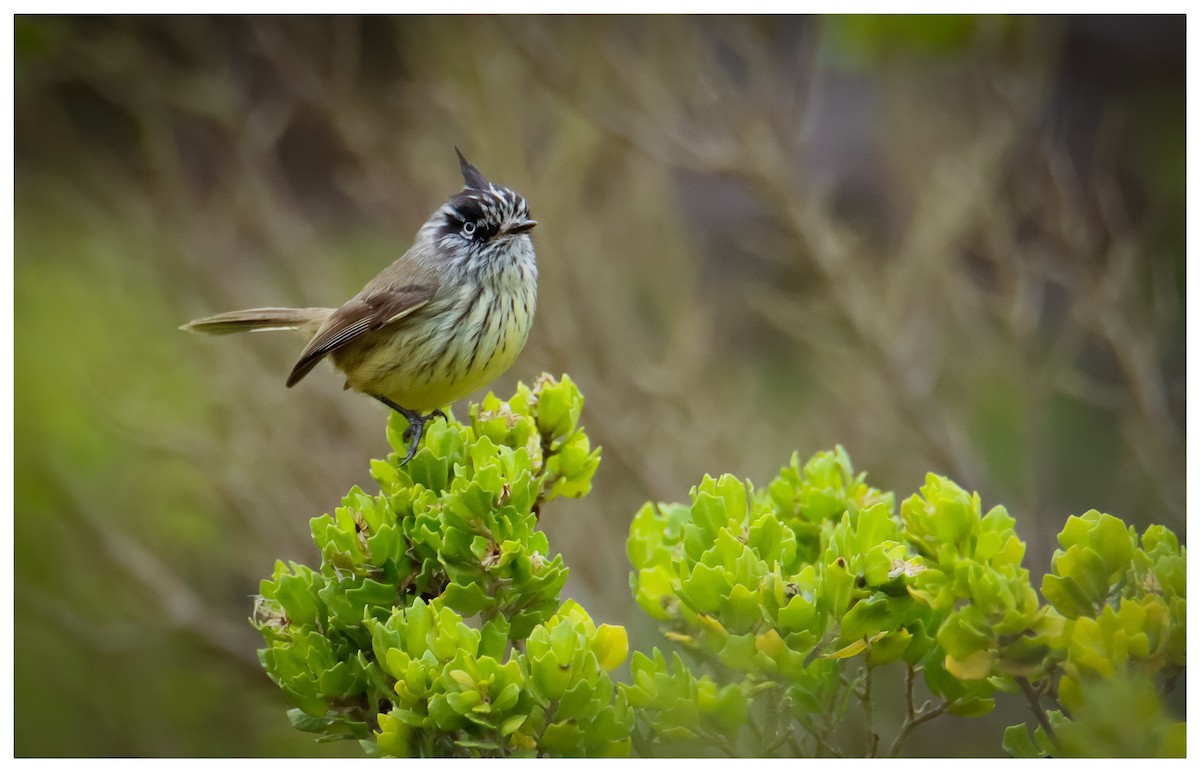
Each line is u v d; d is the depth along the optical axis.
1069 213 12.26
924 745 11.58
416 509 5.95
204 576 14.06
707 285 14.50
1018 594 5.29
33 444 13.19
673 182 13.97
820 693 5.66
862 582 5.54
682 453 12.22
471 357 9.23
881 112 14.03
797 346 14.63
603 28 13.24
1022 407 12.83
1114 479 14.03
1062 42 14.48
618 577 11.81
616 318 12.80
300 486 12.39
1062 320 14.89
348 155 14.85
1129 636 5.18
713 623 5.55
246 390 12.70
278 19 13.55
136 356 13.57
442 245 9.30
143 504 13.83
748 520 5.95
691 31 13.14
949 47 12.74
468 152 12.92
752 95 12.48
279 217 13.18
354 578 5.93
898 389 12.27
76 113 15.34
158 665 14.14
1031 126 13.08
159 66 13.48
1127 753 5.18
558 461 6.58
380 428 12.45
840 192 15.19
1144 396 11.93
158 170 13.46
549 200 12.53
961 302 12.98
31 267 14.14
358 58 14.06
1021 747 5.54
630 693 5.58
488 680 5.28
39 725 13.83
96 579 14.09
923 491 5.63
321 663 5.77
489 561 5.68
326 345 9.21
